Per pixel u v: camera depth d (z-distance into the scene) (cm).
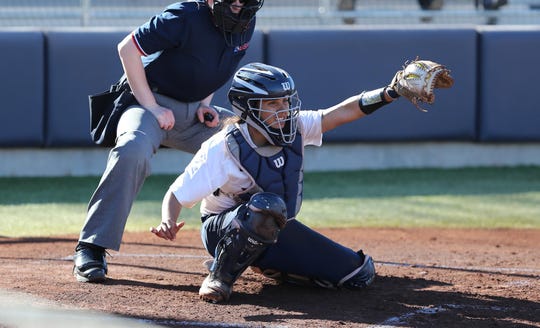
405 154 3578
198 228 2450
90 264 1523
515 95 3512
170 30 1595
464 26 3500
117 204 1519
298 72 3403
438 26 3484
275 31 3381
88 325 1215
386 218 2633
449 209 2784
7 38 3222
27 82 3250
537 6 4003
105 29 3309
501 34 3481
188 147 1792
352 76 3438
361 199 2950
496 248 2164
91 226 1523
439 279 1664
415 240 2284
